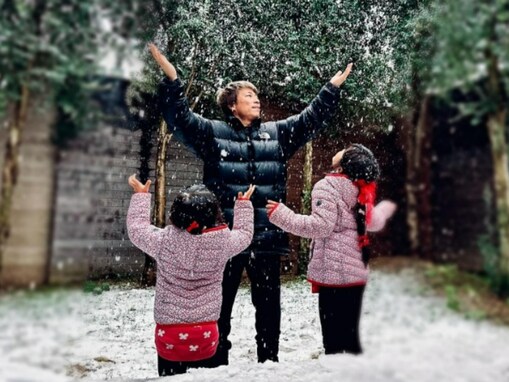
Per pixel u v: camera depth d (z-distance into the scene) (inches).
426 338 51.3
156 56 79.8
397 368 50.0
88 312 146.1
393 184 87.9
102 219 223.9
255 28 217.2
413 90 99.0
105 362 93.7
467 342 49.9
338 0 207.9
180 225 71.3
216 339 73.1
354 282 75.9
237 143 82.8
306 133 89.0
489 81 54.0
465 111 54.8
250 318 152.3
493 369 45.8
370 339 58.6
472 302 51.6
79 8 50.4
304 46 217.5
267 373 61.4
